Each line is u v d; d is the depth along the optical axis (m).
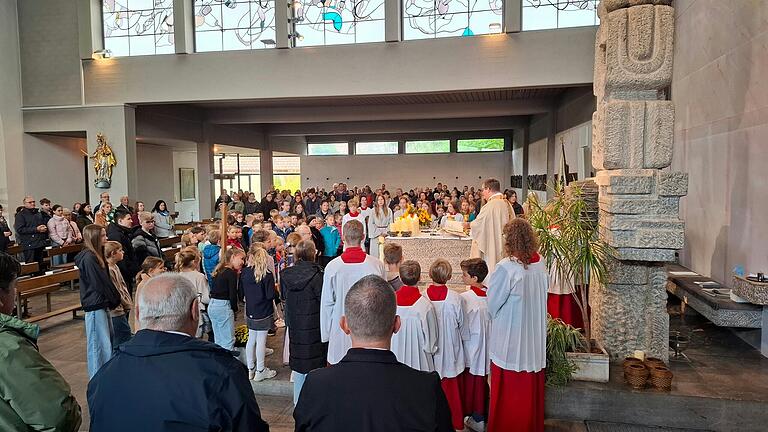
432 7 11.12
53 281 7.04
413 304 3.52
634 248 4.41
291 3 11.58
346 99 14.67
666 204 4.37
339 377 1.59
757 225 5.14
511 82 10.78
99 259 4.57
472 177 24.28
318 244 8.85
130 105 12.64
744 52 5.43
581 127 11.60
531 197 4.69
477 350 3.86
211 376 1.68
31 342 1.85
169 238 10.69
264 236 6.24
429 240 7.68
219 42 12.02
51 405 1.70
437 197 16.36
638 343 4.56
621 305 4.55
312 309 3.95
